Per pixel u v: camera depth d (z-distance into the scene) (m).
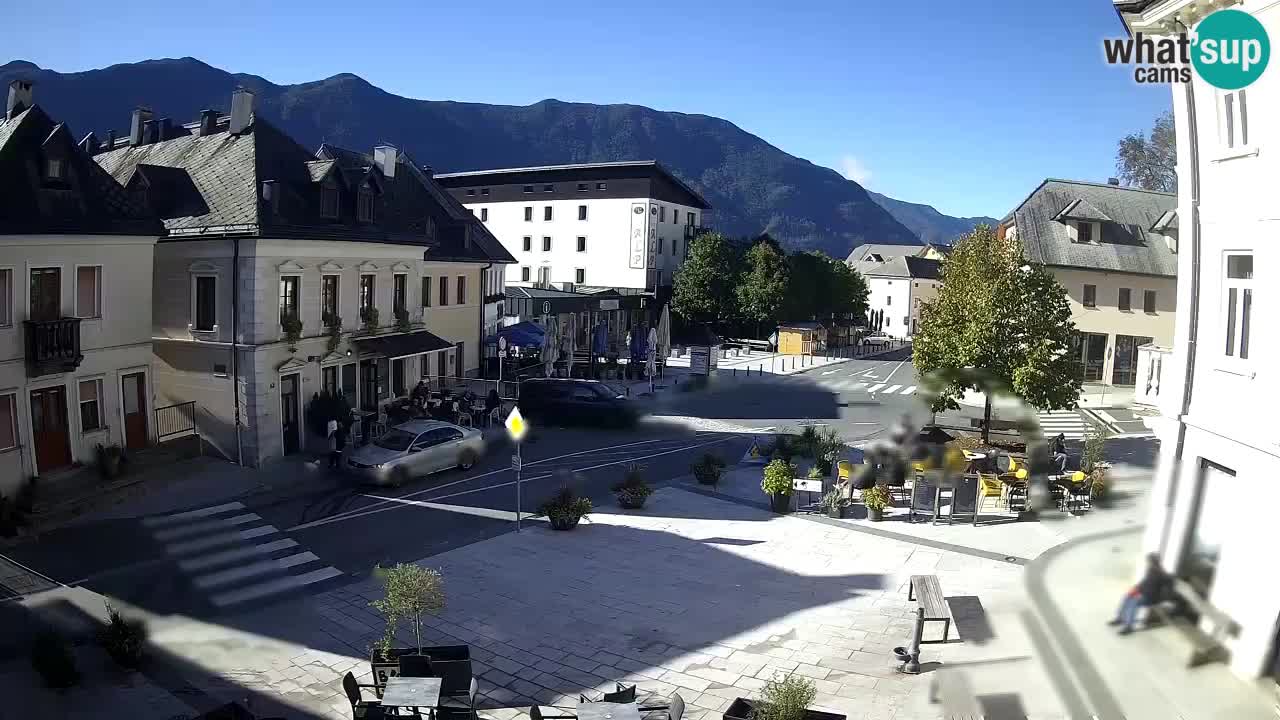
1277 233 11.12
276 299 24.98
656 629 13.36
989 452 24.91
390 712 9.93
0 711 10.59
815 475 21.28
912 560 16.67
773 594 14.88
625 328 64.19
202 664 12.22
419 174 47.16
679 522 19.56
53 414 20.86
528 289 57.19
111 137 33.22
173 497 20.84
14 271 19.72
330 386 27.72
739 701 9.73
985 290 27.03
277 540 17.97
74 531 18.14
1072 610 12.53
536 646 12.75
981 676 10.98
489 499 21.55
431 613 11.59
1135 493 21.66
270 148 27.70
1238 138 12.20
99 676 11.70
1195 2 12.14
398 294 31.19
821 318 84.06
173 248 25.03
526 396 33.03
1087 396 42.44
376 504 20.91
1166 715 9.13
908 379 51.34
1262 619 10.65
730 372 51.72
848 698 10.88
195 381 25.12
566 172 78.56
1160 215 47.66
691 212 83.75
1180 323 13.41
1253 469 11.31
